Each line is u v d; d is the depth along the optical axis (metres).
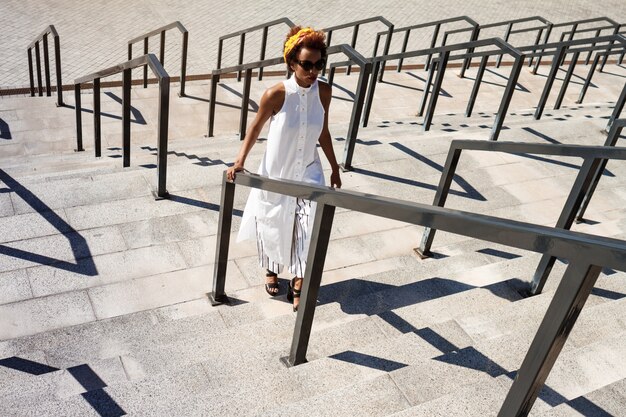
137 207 4.43
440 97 10.11
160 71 4.15
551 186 5.21
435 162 5.48
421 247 4.14
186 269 3.85
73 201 4.50
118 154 7.08
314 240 2.35
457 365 2.51
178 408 2.34
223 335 3.09
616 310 2.99
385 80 10.52
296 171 3.19
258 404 2.39
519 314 3.06
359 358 2.67
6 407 2.60
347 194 2.04
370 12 15.38
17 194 4.52
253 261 3.96
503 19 16.30
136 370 2.88
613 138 3.96
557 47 6.95
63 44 11.27
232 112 8.80
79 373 2.83
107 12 13.11
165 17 13.28
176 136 8.06
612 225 4.49
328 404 2.24
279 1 15.23
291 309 3.52
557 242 1.29
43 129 8.02
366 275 3.84
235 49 12.06
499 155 5.62
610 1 19.31
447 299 3.38
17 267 3.73
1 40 11.16
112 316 3.44
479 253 4.11
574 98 10.55
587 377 2.39
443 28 15.03
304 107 3.01
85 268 3.78
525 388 1.48
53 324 3.35
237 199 4.70
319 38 2.82
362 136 6.18
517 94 10.52
